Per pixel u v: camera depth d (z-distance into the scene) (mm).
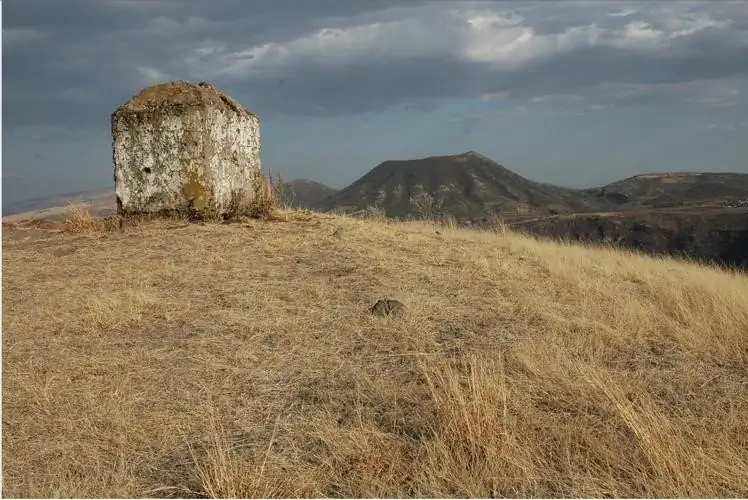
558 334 5273
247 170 10594
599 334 5266
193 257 7695
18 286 6582
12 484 3051
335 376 4332
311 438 3469
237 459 3242
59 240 8828
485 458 3176
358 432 3426
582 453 3299
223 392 4090
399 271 7367
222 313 5641
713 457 3211
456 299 6309
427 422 3602
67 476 3160
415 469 3121
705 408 3863
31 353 4754
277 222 10039
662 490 2945
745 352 4902
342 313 5699
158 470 3207
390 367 4477
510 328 5395
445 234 10680
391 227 10758
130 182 9508
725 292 6512
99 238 8773
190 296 6199
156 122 9328
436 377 4191
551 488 3006
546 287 7000
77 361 4582
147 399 3980
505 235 11094
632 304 6113
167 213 9461
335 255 8039
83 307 5809
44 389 4074
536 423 3582
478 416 3391
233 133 10094
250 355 4691
